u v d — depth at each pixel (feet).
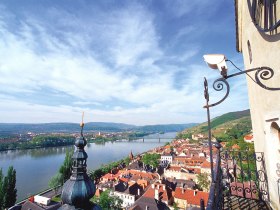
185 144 599.57
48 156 514.27
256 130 28.40
